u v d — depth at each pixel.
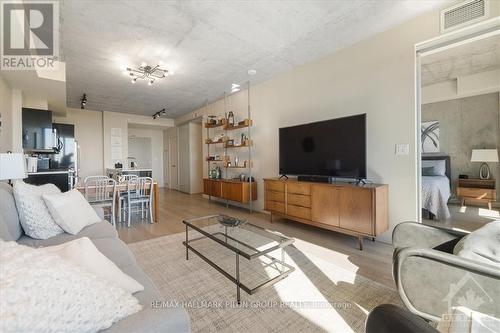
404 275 1.15
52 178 3.50
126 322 0.64
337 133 3.04
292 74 3.88
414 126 2.60
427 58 3.35
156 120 7.73
